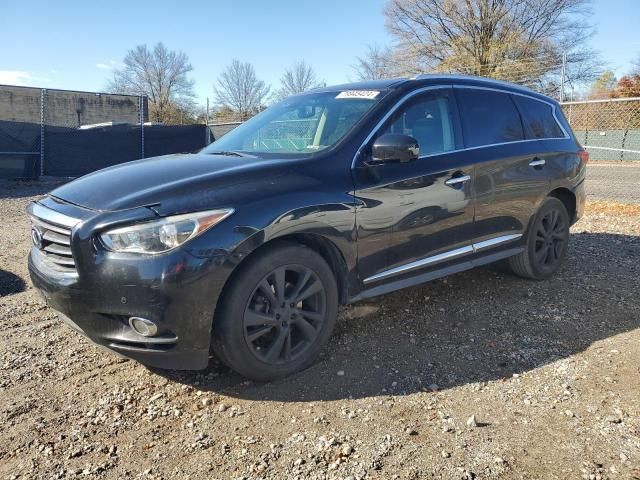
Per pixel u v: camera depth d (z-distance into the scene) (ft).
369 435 8.46
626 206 29.73
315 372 10.46
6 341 12.30
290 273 10.22
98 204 9.28
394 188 11.28
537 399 9.46
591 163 67.56
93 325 9.21
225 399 9.62
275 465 7.80
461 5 113.29
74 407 9.48
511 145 14.32
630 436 8.29
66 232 9.18
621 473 7.46
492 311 13.58
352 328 12.51
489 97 14.37
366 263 11.07
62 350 11.80
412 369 10.62
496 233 14.03
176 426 8.86
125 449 8.29
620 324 12.71
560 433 8.43
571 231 23.66
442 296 14.60
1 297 15.55
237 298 9.26
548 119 16.15
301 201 9.82
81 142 52.65
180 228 8.71
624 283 15.78
